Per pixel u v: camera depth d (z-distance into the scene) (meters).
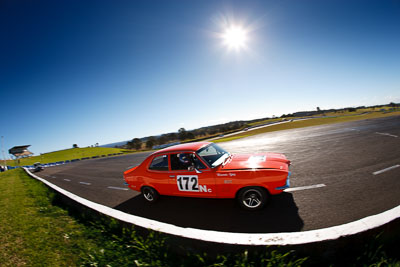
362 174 5.14
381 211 3.23
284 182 3.45
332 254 2.03
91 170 15.41
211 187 3.93
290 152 9.91
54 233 3.57
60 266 2.62
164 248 2.62
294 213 3.49
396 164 5.61
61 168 22.89
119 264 2.48
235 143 18.88
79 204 4.46
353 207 3.47
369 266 1.89
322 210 3.49
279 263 1.94
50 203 5.60
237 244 2.20
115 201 5.72
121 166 15.30
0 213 5.02
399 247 2.14
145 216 4.27
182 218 3.90
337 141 11.46
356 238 2.05
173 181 4.36
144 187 4.89
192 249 2.45
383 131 13.23
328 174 5.50
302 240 2.08
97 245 3.02
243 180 3.62
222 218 3.65
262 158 4.34
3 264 2.78
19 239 3.46
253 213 3.68
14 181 11.69
